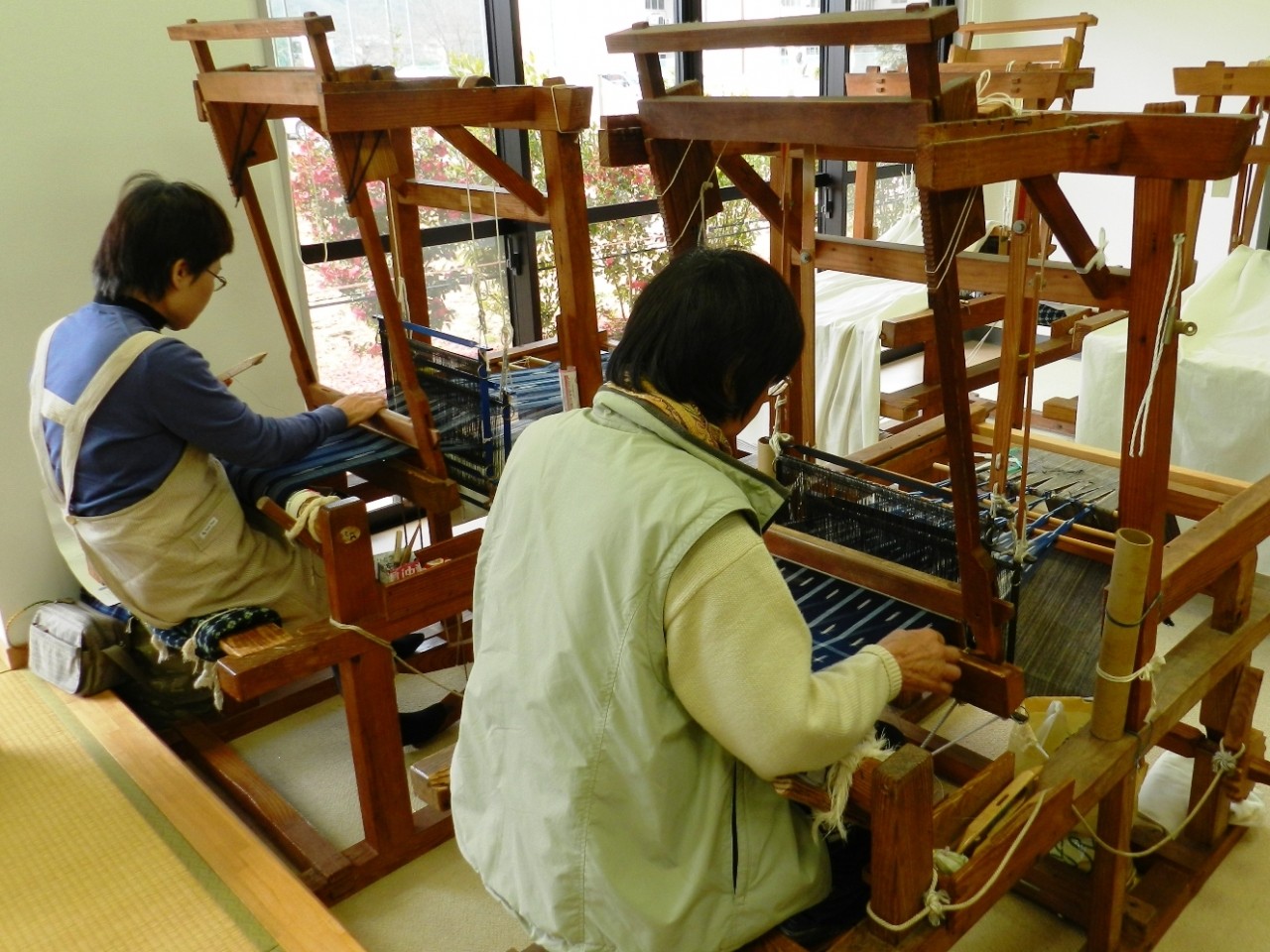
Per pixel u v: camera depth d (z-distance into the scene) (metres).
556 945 1.06
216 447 1.75
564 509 1.02
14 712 2.14
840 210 4.64
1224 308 3.03
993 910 1.73
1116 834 1.49
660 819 1.00
